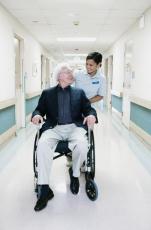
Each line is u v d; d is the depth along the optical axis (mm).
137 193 2660
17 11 4801
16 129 5414
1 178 3029
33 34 7293
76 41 8641
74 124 2643
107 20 5543
